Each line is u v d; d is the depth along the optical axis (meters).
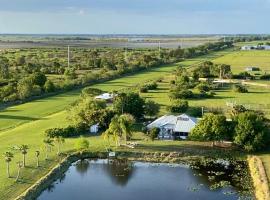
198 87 192.50
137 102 135.00
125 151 109.25
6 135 120.88
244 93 190.38
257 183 90.06
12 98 171.38
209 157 106.75
